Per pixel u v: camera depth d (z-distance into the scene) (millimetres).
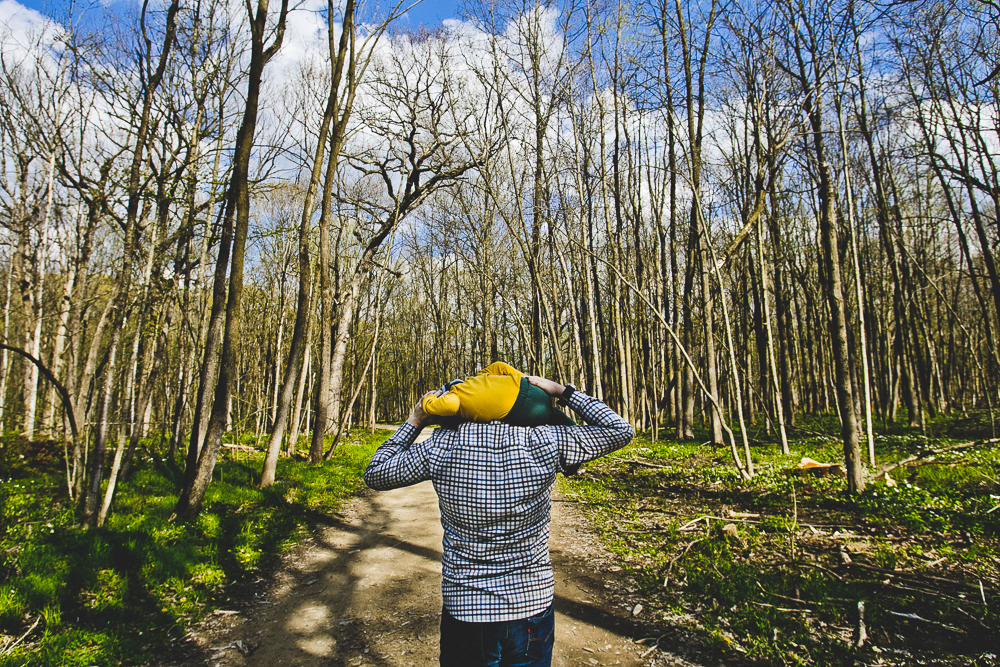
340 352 21234
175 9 7637
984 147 13570
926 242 23828
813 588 4961
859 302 10742
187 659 4230
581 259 17734
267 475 10742
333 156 13062
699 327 24891
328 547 7273
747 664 3857
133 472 11102
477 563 2275
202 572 6008
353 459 15688
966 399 31797
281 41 8422
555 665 3949
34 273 14047
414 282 42500
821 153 8695
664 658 4008
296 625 4809
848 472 8703
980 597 4676
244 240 8477
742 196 20344
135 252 7715
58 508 7801
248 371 27516
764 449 15969
